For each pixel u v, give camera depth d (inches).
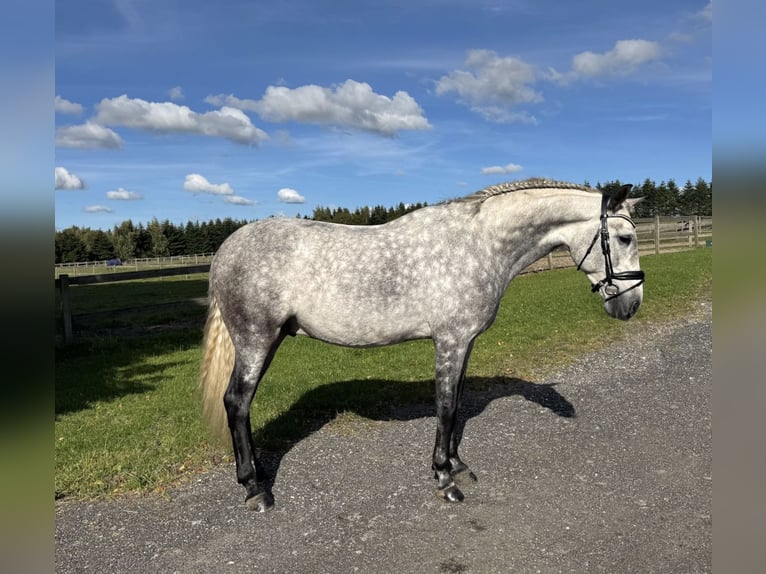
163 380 300.4
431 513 143.8
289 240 149.5
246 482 149.4
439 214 153.9
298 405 232.5
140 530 138.6
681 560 119.6
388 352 345.1
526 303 490.9
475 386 257.8
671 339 338.6
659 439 188.7
